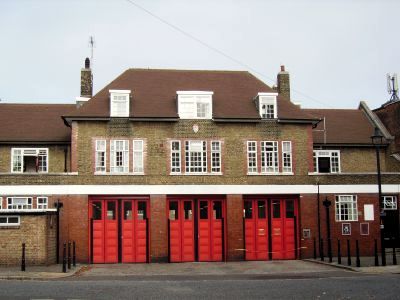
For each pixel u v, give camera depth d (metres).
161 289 16.48
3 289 16.30
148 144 29.53
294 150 30.66
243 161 30.09
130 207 29.09
